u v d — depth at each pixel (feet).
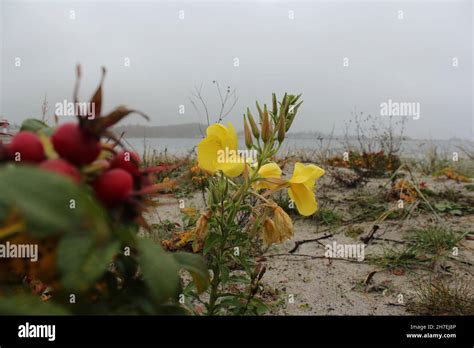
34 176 1.76
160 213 14.92
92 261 1.89
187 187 16.10
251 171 6.02
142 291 2.85
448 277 10.64
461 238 12.71
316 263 11.57
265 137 5.72
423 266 11.33
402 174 22.35
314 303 9.32
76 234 1.91
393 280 10.61
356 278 10.68
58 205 1.75
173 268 2.37
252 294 6.23
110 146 2.66
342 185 19.90
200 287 3.33
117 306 2.65
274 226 5.80
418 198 17.03
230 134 5.31
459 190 18.88
